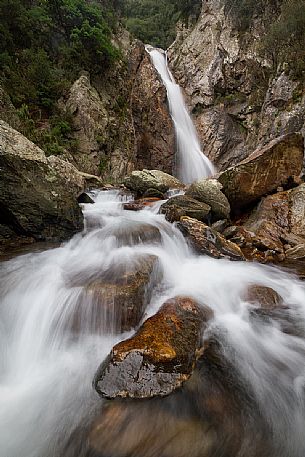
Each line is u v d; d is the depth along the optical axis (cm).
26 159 651
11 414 321
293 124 1922
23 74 1870
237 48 2875
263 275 626
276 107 2145
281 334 448
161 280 548
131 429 286
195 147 2842
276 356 404
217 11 3388
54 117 1905
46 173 686
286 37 2217
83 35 2270
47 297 453
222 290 541
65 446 284
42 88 1909
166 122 2586
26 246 640
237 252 711
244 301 505
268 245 779
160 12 4541
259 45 2511
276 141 1015
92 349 396
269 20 2709
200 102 3072
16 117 1509
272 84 2245
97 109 2148
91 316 418
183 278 582
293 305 519
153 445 275
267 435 299
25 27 1973
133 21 4166
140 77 2688
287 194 969
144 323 399
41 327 429
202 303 480
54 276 505
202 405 314
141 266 508
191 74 3275
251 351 407
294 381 365
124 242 660
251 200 989
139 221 800
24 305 452
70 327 419
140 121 2575
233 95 2900
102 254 601
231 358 387
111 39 2897
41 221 658
